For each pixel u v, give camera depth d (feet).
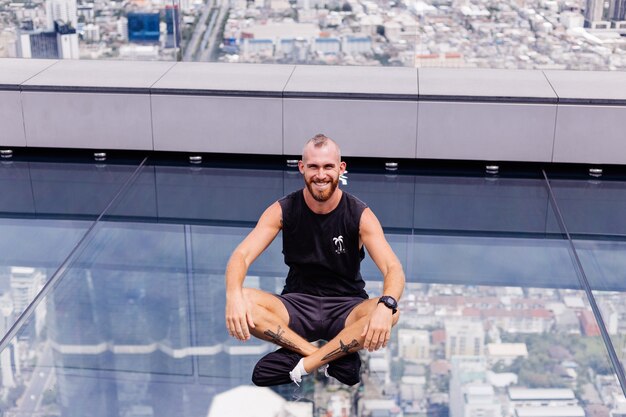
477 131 16.66
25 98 17.20
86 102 17.15
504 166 17.22
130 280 12.50
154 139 17.35
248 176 16.74
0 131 17.52
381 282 12.26
